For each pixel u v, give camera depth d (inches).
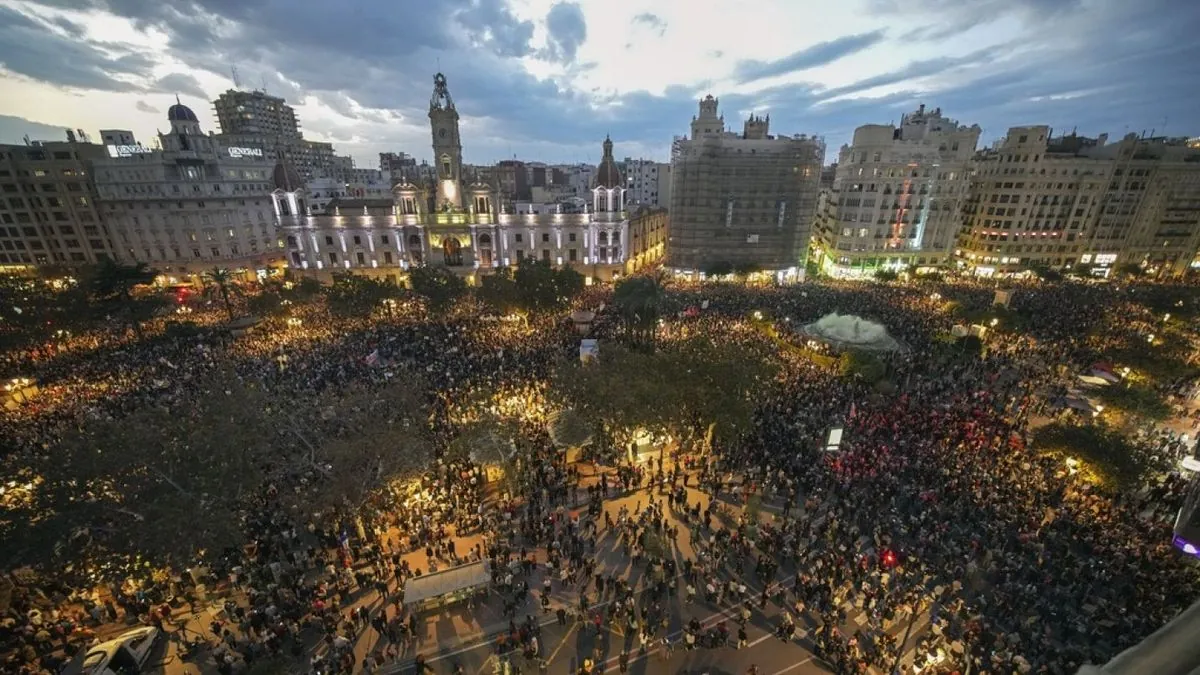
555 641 879.1
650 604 941.2
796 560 1038.4
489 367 1861.5
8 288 2487.7
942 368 1884.8
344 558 1011.3
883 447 1327.5
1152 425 1379.2
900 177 3705.7
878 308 2630.4
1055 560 998.4
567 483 1234.0
